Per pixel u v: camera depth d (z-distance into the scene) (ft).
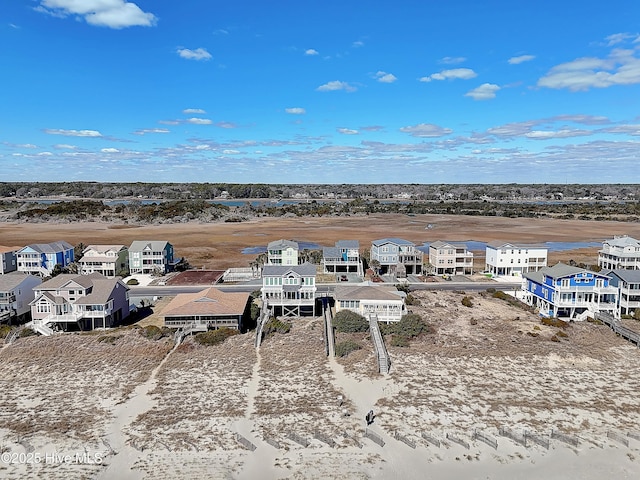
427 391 140.56
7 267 305.32
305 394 139.13
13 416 126.82
